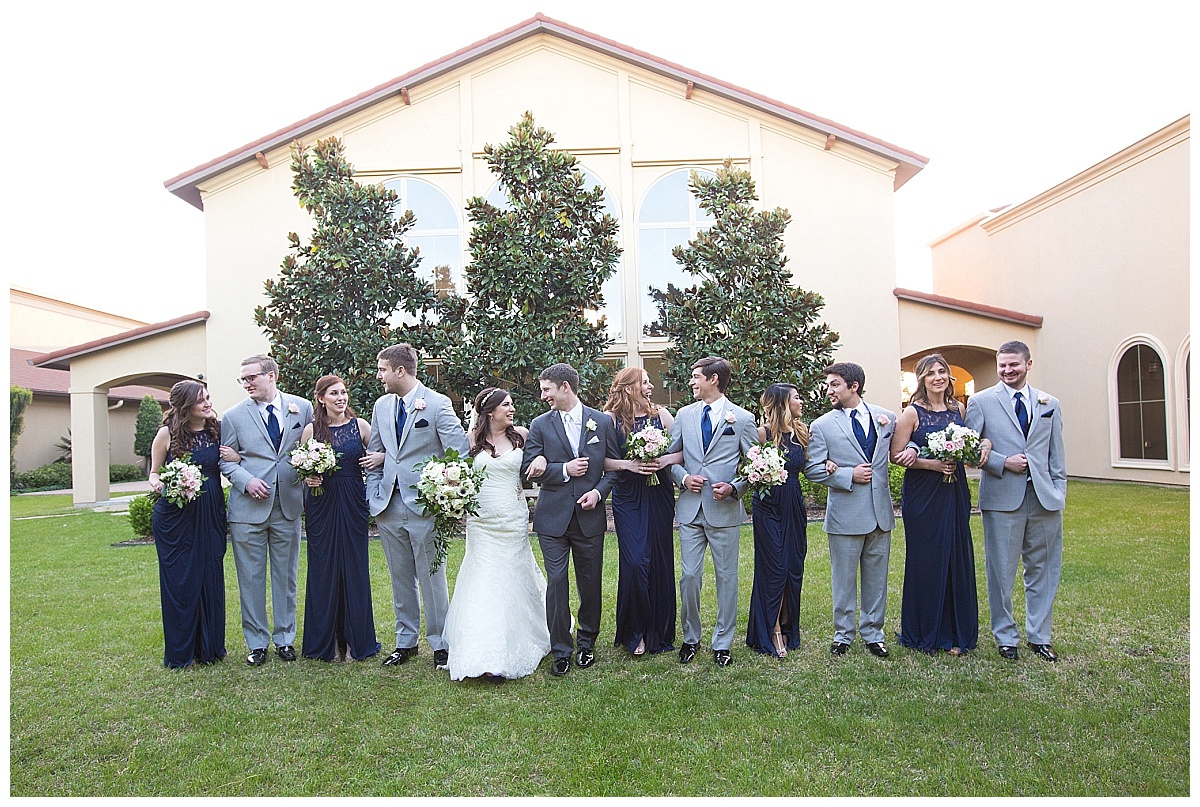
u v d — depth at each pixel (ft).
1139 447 41.34
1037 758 9.50
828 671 12.96
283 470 14.44
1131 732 10.18
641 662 13.76
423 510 13.20
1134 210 41.06
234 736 10.64
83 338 89.71
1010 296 52.65
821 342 32.78
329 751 10.11
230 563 24.32
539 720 10.99
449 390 32.96
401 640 14.08
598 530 13.65
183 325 41.47
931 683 12.21
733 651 14.32
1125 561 20.38
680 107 41.73
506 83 41.57
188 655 13.62
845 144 41.42
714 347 32.32
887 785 8.87
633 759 9.70
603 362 35.81
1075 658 13.17
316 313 31.53
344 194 31.12
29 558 25.41
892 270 41.65
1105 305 43.37
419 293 32.45
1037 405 13.48
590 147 41.55
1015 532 13.43
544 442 13.73
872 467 13.71
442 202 41.47
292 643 14.62
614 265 32.45
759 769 9.36
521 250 30.63
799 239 41.60
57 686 12.73
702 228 41.55
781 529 14.10
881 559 13.88
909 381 78.69
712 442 13.71
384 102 41.42
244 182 40.96
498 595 13.23
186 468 13.29
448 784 9.10
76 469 44.04
